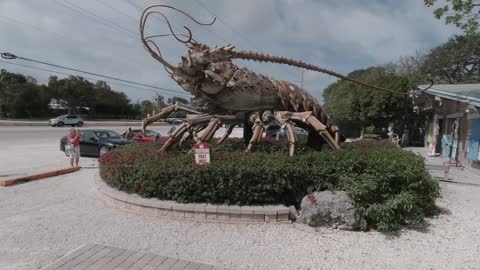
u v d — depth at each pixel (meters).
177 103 7.67
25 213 6.31
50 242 4.90
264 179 5.91
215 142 10.60
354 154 6.46
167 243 4.91
